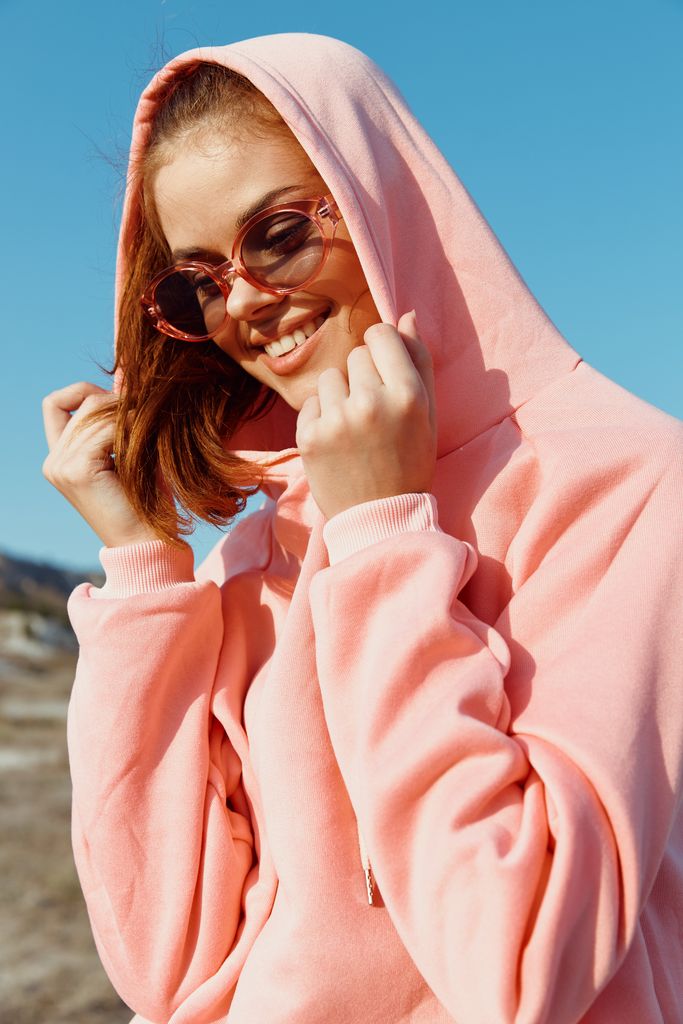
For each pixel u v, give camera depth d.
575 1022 1.16
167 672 1.61
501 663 1.29
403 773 1.21
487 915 1.13
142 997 1.51
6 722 17.66
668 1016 1.32
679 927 1.38
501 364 1.59
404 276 1.63
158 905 1.53
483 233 1.64
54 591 29.78
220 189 1.57
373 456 1.39
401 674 1.27
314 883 1.35
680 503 1.36
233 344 1.67
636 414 1.47
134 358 1.85
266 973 1.35
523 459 1.48
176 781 1.57
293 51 1.67
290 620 1.48
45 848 11.10
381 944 1.32
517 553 1.43
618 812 1.15
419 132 1.70
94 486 1.75
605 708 1.21
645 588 1.30
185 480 1.75
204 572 1.93
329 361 1.60
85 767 1.58
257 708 1.59
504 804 1.19
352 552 1.37
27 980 7.81
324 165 1.51
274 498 1.87
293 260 1.54
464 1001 1.15
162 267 1.91
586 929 1.14
